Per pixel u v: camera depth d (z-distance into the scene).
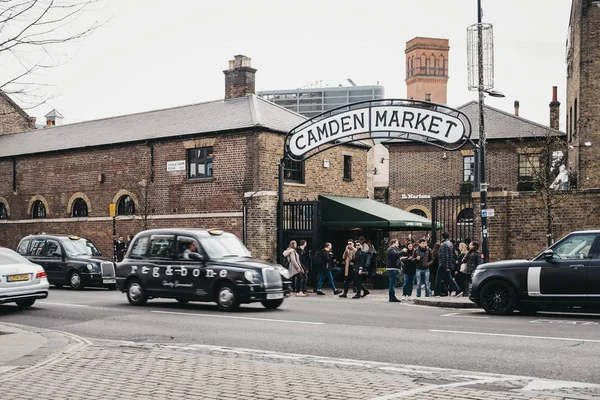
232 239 16.81
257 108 28.05
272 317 14.16
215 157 27.52
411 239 19.95
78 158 31.95
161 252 16.58
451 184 37.09
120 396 6.75
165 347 10.27
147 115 32.66
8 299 15.41
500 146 35.97
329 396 6.64
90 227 31.39
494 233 20.97
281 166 25.20
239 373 7.86
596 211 19.89
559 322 12.80
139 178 29.69
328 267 21.58
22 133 38.25
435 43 71.06
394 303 18.12
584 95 25.48
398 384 7.17
